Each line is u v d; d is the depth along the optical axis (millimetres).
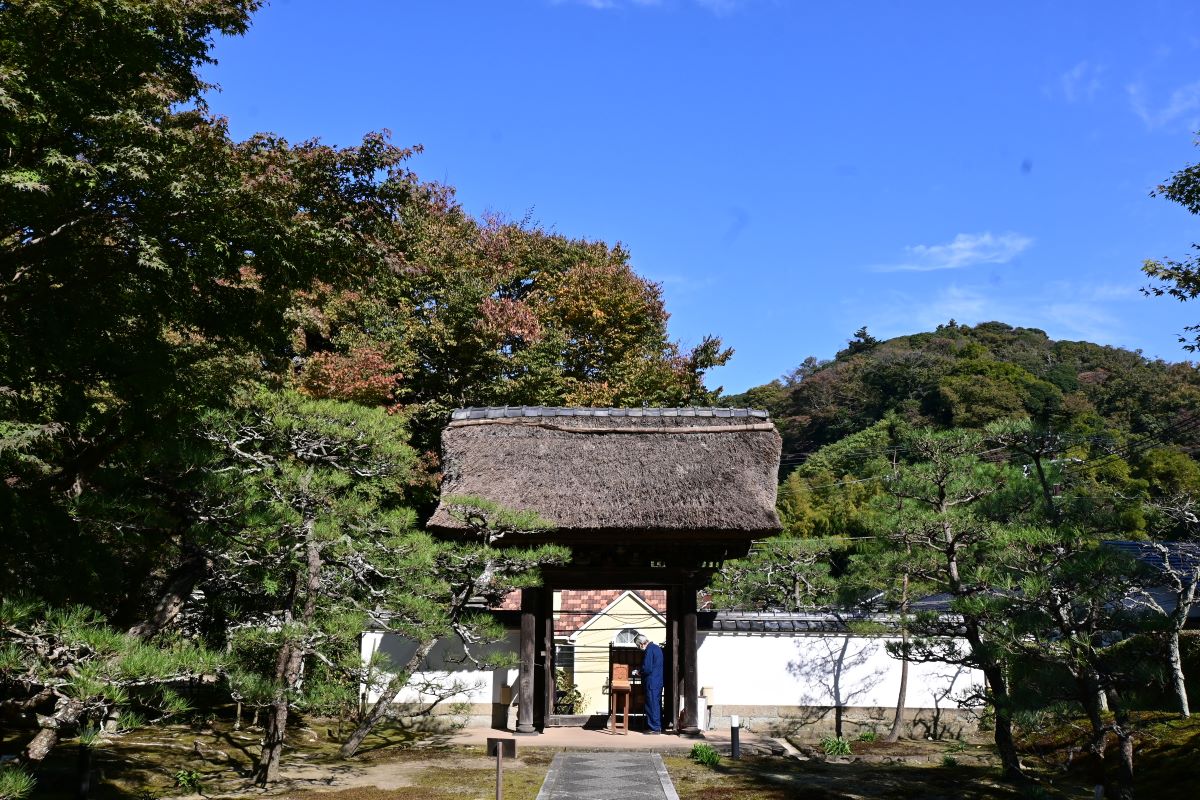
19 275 10828
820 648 18312
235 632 12250
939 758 15297
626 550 16781
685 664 16891
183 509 11016
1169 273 13766
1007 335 84438
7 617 7547
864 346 93625
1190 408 51094
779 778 13203
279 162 12008
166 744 14188
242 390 14422
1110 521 12383
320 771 13125
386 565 13461
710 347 35688
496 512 14680
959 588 13930
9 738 12930
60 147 10422
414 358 26953
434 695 17516
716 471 16641
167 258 11094
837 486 47750
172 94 10836
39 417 11469
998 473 14539
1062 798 12133
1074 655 10945
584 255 36219
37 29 9805
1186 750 12906
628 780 12719
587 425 17656
